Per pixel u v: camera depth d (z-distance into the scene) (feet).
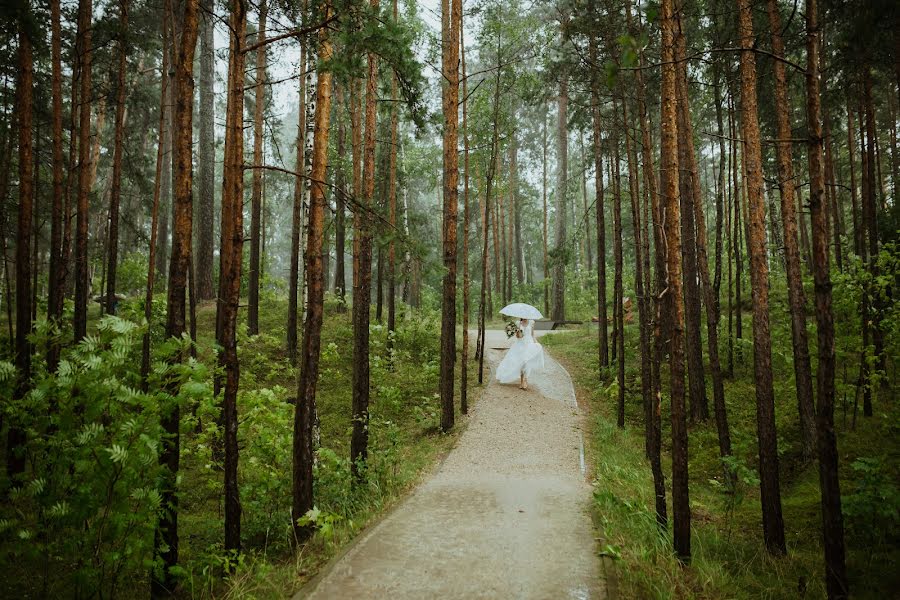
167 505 16.28
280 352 51.93
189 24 17.48
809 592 18.03
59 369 14.02
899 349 33.19
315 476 26.20
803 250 58.59
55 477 14.55
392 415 42.19
